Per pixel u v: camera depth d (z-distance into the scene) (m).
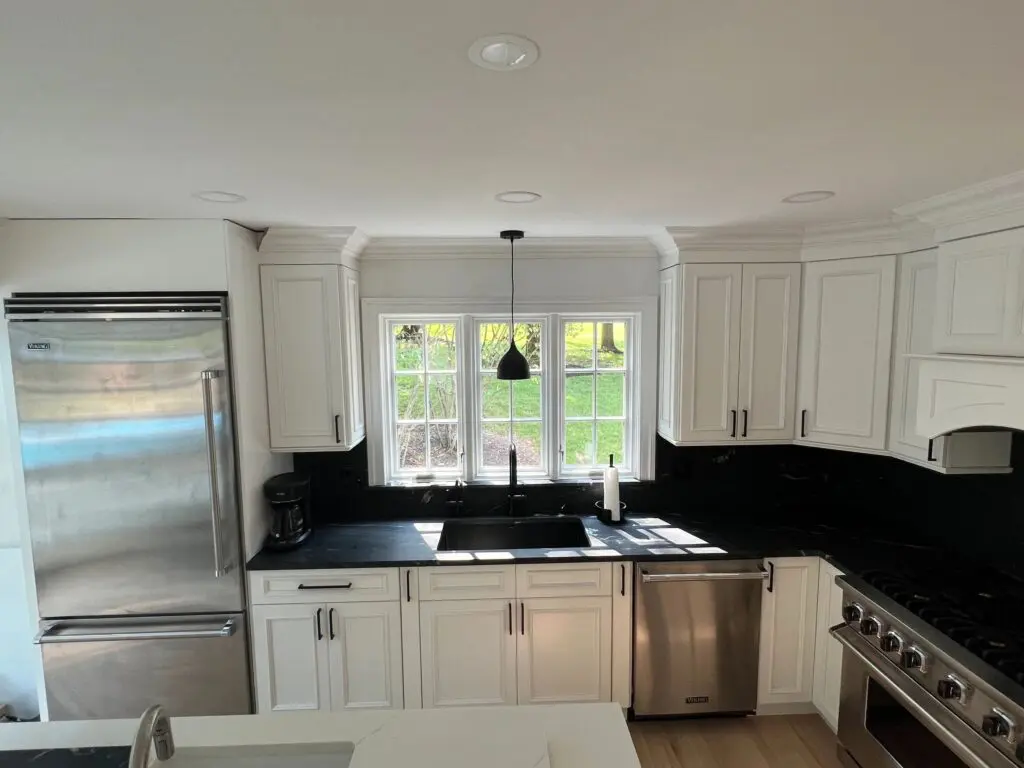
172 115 1.22
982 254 1.92
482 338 3.21
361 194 1.95
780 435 2.87
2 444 2.59
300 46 0.93
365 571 2.55
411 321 3.18
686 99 1.17
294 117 1.24
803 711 2.80
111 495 2.38
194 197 1.97
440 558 2.57
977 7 0.83
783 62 1.01
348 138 1.38
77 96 1.12
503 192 1.94
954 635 1.82
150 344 2.32
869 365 2.58
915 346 2.41
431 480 3.22
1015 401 1.74
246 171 1.65
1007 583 2.20
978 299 1.94
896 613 2.06
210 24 0.86
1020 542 2.24
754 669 2.68
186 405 2.35
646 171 1.69
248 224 2.46
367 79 1.06
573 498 3.20
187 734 1.36
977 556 2.44
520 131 1.34
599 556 2.59
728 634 2.66
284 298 2.69
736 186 1.88
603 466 3.29
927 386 2.13
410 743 1.30
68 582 2.41
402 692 2.63
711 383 2.84
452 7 0.82
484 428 3.26
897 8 0.83
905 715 2.03
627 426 3.27
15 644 2.73
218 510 2.38
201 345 2.34
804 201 2.10
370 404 3.11
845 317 2.64
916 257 2.40
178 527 2.41
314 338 2.72
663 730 2.71
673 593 2.62
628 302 3.13
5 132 1.31
